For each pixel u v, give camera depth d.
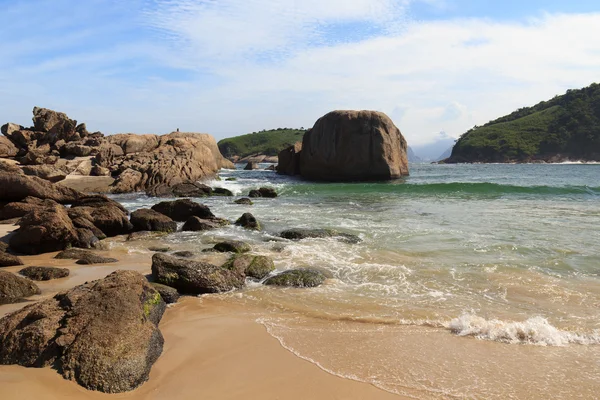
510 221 14.68
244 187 28.33
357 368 4.91
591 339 5.71
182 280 7.74
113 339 4.82
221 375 4.76
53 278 8.32
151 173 27.06
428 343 5.60
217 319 6.49
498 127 122.69
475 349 5.43
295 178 36.50
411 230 13.20
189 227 14.44
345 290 7.84
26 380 4.34
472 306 6.95
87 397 4.20
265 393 4.39
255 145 148.25
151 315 6.06
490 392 4.42
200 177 29.27
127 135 34.38
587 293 7.48
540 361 5.11
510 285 7.93
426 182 32.16
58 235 10.91
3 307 6.57
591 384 4.58
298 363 5.04
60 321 5.17
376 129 32.66
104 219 13.58
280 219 15.88
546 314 6.58
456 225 14.01
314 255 10.34
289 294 7.64
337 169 33.06
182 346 5.50
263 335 5.86
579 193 24.06
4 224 14.01
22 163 27.59
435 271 8.84
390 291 7.73
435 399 4.29
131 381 4.45
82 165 28.52
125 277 6.23
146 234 13.27
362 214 16.83
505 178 39.09
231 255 10.33
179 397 4.31
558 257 9.80
